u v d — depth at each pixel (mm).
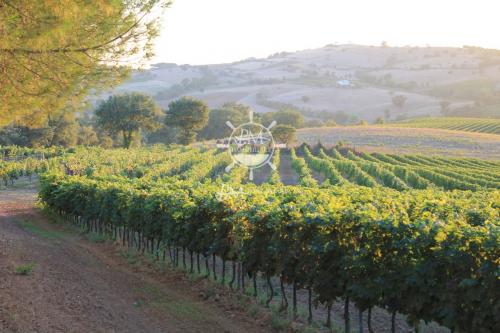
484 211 13453
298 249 9227
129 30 10242
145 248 18203
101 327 8094
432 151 77000
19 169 44656
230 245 11484
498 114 174125
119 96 95562
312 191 19375
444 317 7160
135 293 10922
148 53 10523
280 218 9562
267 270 10336
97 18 9734
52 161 47312
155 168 42500
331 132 101438
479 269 6445
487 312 6441
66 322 8055
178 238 13906
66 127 86812
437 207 13336
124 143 96875
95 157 52375
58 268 12375
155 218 15289
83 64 9836
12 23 8344
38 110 10391
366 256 7992
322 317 10164
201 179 40906
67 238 20328
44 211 28672
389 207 13320
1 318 7750
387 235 7867
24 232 19672
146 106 95750
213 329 8852
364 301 8258
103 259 15461
